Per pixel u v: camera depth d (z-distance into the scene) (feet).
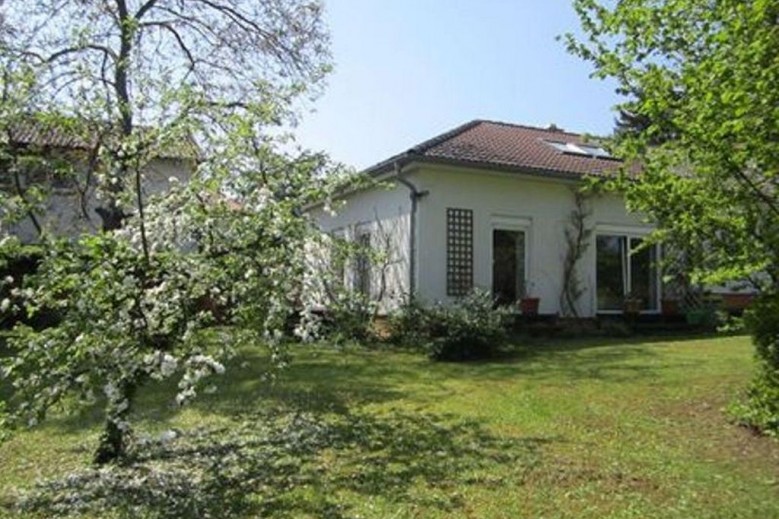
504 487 15.11
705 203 17.49
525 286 47.70
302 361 35.40
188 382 15.55
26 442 20.68
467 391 26.50
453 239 45.11
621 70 18.38
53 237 15.87
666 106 16.80
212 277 16.22
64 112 16.65
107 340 15.17
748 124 14.44
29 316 16.14
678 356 33.76
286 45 51.65
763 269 17.33
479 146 49.01
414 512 13.71
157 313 16.24
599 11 18.98
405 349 39.52
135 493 15.64
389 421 22.07
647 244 20.92
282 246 16.94
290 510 14.08
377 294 47.06
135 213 16.97
